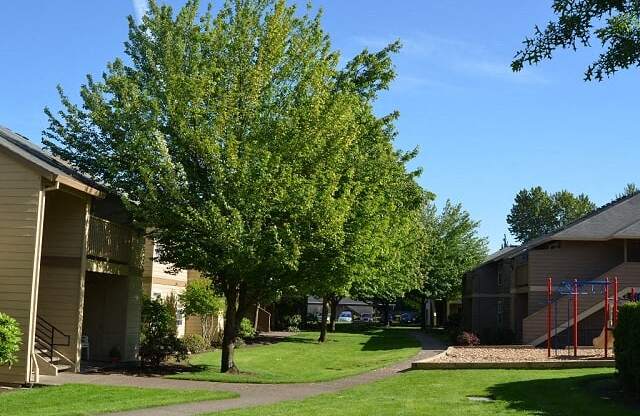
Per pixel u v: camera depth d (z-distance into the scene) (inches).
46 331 781.9
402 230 1117.1
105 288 922.7
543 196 4429.1
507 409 505.4
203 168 784.9
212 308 1203.9
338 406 532.4
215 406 561.0
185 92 760.3
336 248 784.9
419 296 2370.8
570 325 1243.8
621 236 1235.2
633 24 359.3
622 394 553.9
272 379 784.3
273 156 749.9
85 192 767.1
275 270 807.1
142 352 868.6
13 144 780.6
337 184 781.3
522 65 401.7
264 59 790.5
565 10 381.1
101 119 803.4
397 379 740.0
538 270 1332.4
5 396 614.2
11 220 706.8
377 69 1001.5
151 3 850.1
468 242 2292.1
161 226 783.1
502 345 1322.6
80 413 510.3
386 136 1002.7
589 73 381.7
